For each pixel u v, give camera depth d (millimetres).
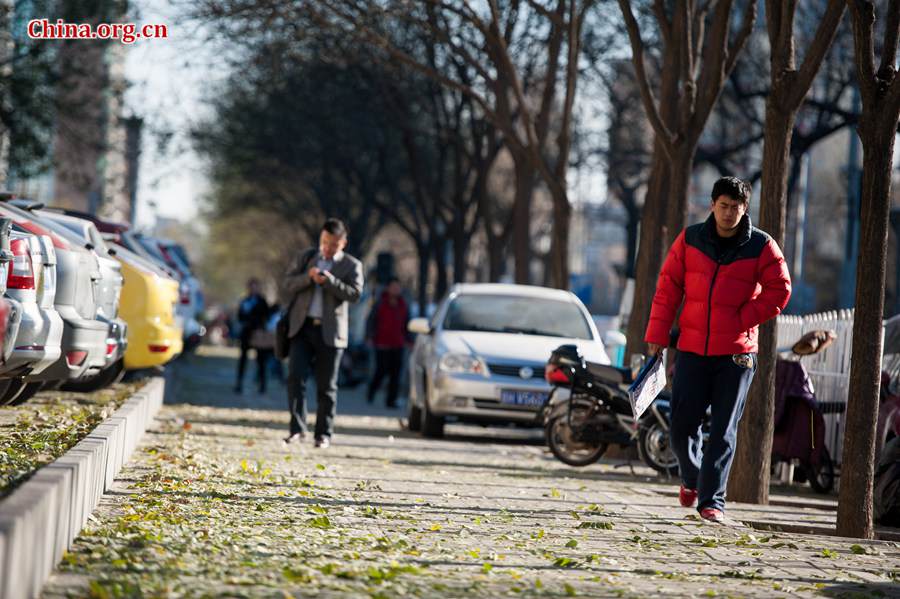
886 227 19953
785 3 23828
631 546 17547
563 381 31766
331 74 75250
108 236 40250
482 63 62969
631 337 35344
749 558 16969
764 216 24109
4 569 9859
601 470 31547
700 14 37312
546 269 124625
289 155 96062
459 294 41281
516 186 56312
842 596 14242
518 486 25516
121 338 30734
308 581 13039
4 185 70000
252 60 56969
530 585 13773
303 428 30844
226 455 26875
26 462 16625
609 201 112125
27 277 21891
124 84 70000
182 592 11883
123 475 21297
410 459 30297
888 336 27125
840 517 20516
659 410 30078
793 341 34188
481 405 37500
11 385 24875
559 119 86562
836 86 69125
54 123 70125
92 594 11477
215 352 118375
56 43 66500
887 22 19969
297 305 30453
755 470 24703
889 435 25797
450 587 13289
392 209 99500
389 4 49469
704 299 20156
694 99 31641
